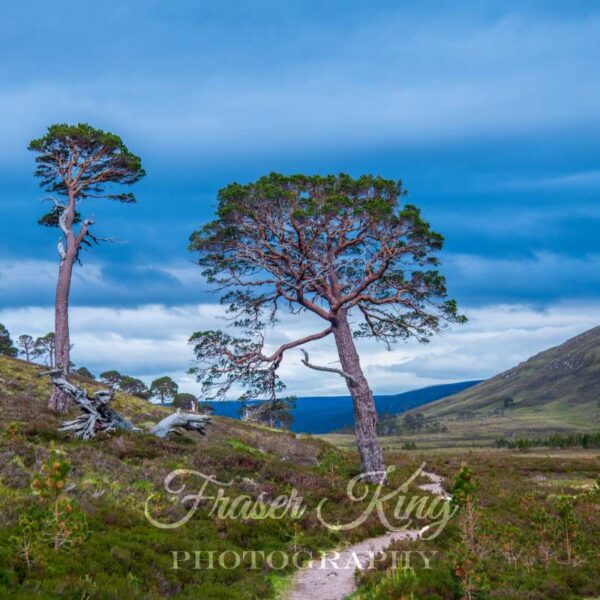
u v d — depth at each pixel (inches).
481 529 593.0
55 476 400.8
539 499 975.0
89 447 789.9
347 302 1064.8
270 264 1033.5
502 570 526.3
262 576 495.5
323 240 1032.2
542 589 474.9
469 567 446.6
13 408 1008.9
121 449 821.2
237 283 1061.1
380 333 1122.0
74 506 480.7
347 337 1046.4
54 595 323.9
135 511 557.6
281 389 1047.0
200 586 433.7
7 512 433.4
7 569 331.6
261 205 989.8
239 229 1005.8
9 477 553.6
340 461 1017.5
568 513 609.6
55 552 385.7
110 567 402.9
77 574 367.2
